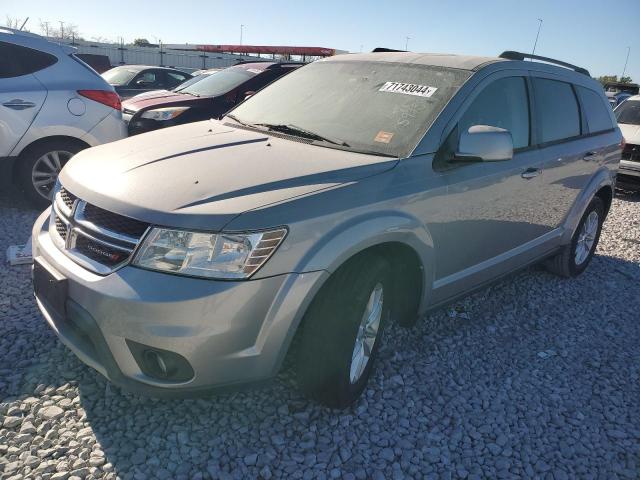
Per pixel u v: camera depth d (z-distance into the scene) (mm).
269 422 2715
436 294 3287
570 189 4434
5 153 5352
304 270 2373
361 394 2973
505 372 3418
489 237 3580
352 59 3908
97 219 2461
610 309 4535
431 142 3027
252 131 3383
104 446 2471
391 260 3027
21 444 2443
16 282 3965
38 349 3139
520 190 3707
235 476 2381
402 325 3350
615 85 23375
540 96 4008
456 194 3129
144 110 7441
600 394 3297
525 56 4035
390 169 2822
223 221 2258
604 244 6379
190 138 3178
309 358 2609
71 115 5590
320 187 2543
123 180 2555
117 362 2334
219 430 2633
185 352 2236
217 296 2219
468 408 3018
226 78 8242
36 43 5555
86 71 5824
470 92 3299
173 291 2207
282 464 2477
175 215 2270
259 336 2348
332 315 2555
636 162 8859
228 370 2336
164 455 2453
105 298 2256
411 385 3164
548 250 4520
